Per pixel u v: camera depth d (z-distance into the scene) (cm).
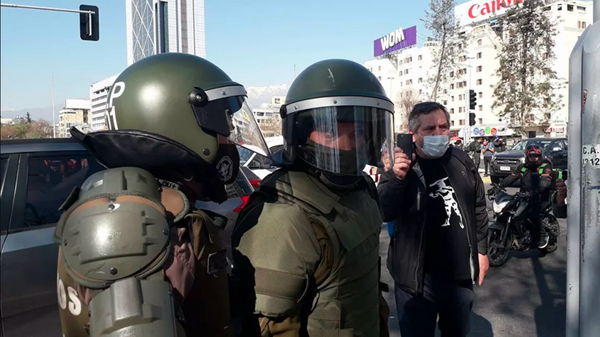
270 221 120
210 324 97
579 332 192
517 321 381
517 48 3506
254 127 140
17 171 276
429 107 233
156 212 87
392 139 152
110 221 81
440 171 235
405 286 231
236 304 117
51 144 295
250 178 551
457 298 232
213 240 99
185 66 115
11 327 248
